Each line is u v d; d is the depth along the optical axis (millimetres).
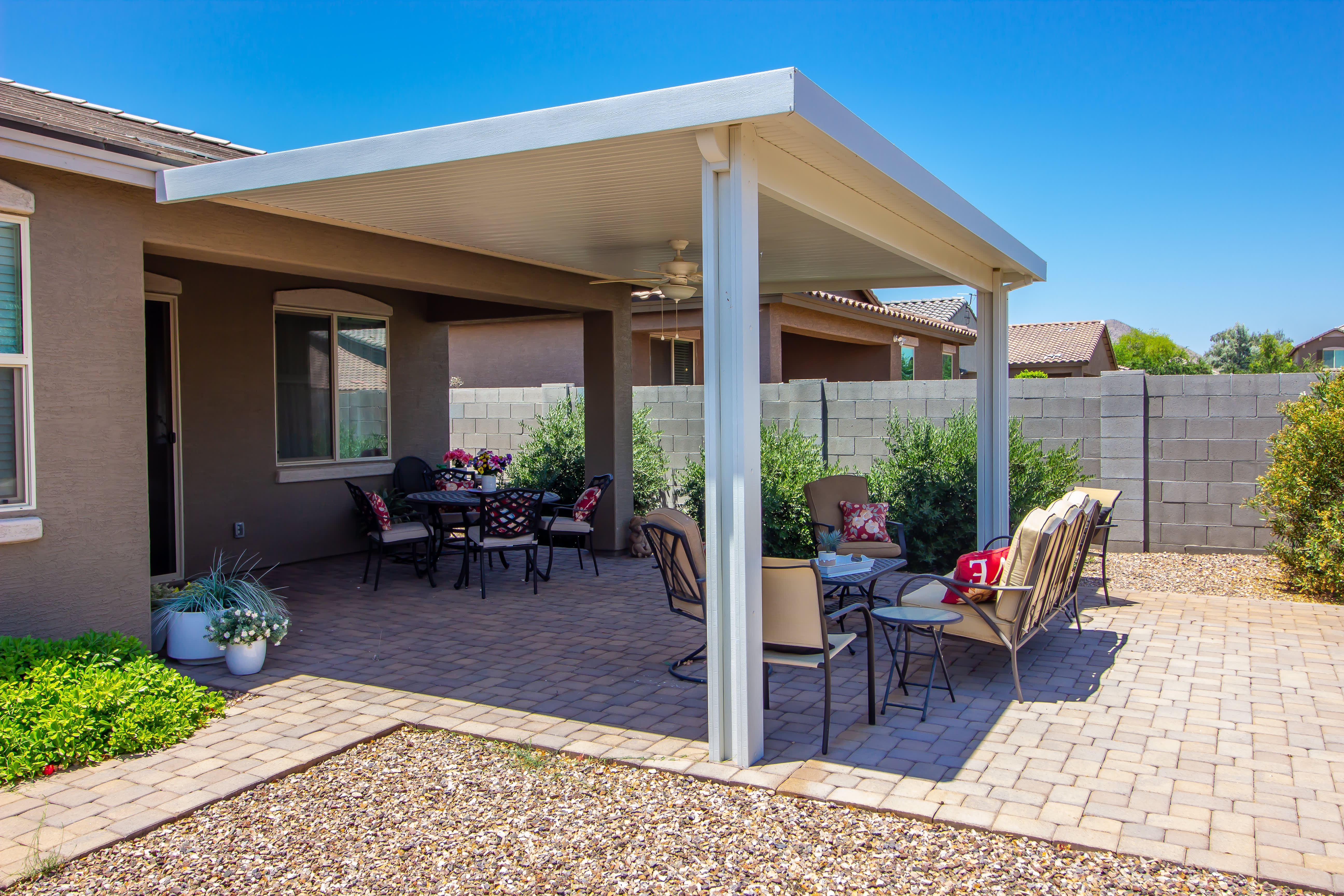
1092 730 4145
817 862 2938
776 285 8672
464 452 9078
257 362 8070
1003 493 7355
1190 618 6348
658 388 10453
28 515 4539
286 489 8367
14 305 4484
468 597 7203
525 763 3795
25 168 4477
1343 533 6746
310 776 3680
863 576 4793
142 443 4980
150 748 3904
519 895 2756
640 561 8852
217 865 2951
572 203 4930
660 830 3174
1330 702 4512
